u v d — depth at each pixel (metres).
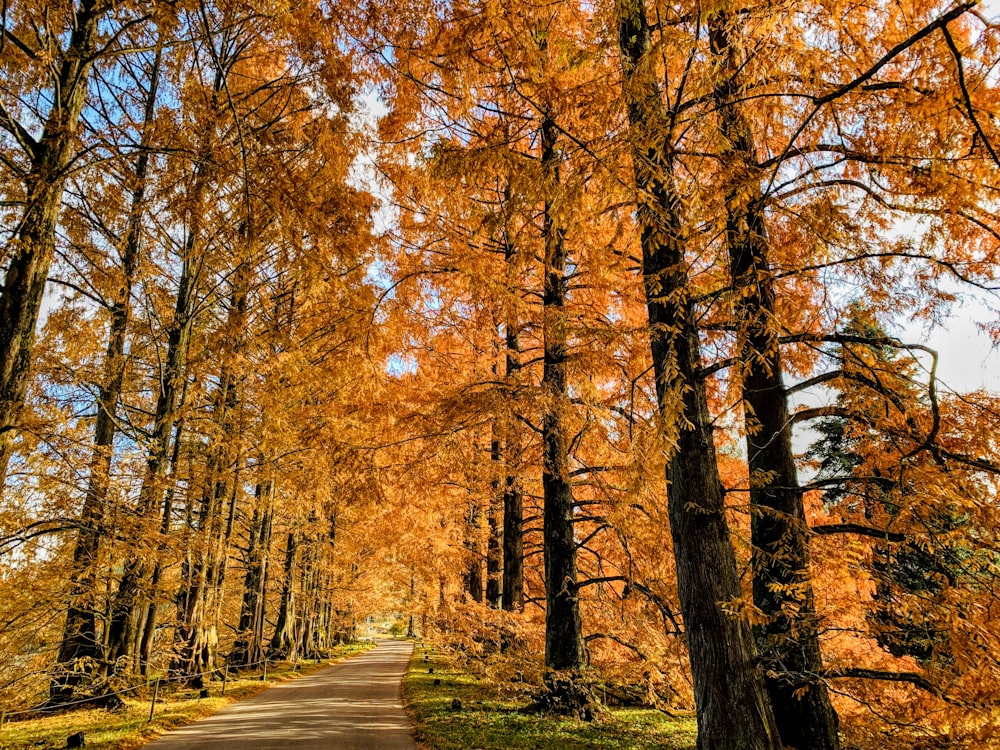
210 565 12.34
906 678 4.10
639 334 5.39
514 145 6.48
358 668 19.83
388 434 8.25
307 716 9.38
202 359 7.92
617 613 9.31
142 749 7.00
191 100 5.62
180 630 12.00
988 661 3.47
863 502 5.05
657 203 3.55
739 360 4.19
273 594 22.95
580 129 4.67
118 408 10.31
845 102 3.91
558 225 4.04
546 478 8.98
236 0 5.21
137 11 6.12
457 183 4.75
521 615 10.30
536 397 7.49
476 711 9.01
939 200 4.10
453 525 14.03
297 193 4.87
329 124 6.75
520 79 4.62
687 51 3.44
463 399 7.77
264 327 8.10
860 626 4.90
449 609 10.73
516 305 7.71
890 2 4.36
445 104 6.88
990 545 3.84
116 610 9.57
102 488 8.02
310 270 5.17
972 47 2.85
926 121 3.38
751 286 3.88
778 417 5.54
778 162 3.47
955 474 3.89
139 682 9.87
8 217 5.93
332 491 10.43
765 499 5.33
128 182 6.80
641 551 8.06
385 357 8.54
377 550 17.45
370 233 6.97
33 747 6.84
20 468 7.47
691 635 4.24
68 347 9.54
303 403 10.34
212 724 8.67
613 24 3.63
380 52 6.54
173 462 10.87
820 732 4.56
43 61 5.29
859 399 4.66
